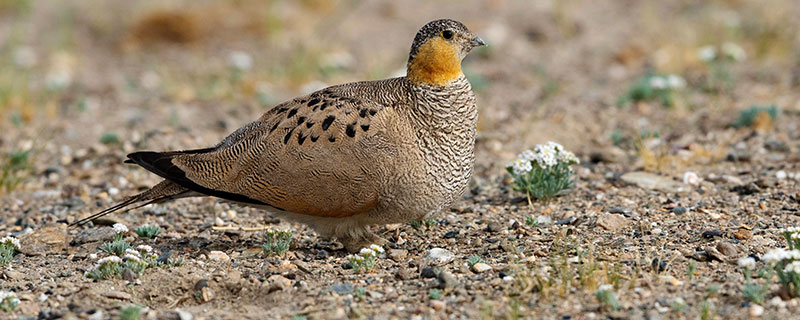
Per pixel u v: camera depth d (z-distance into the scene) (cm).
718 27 3659
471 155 1630
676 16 3997
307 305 1419
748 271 1398
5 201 2161
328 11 4194
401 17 4162
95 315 1381
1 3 4312
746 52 3391
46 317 1384
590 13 4184
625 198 1981
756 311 1305
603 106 2827
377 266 1606
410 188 1566
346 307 1399
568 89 3088
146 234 1833
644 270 1498
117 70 3544
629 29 3884
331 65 3369
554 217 1878
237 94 3155
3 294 1414
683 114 2689
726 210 1845
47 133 2683
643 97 2841
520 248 1661
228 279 1523
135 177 2295
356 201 1573
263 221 1952
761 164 2192
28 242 1803
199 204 2075
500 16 4141
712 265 1516
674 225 1758
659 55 3375
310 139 1556
